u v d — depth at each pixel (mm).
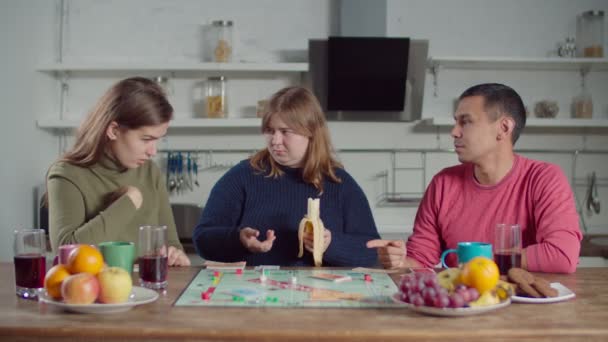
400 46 3861
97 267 1508
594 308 1504
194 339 1313
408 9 4176
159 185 2385
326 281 1774
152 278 1660
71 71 4184
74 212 2107
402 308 1488
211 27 4207
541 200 2170
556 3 4266
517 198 2246
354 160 4305
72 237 2018
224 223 2381
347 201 2379
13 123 3412
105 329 1324
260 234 2320
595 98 4340
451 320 1388
